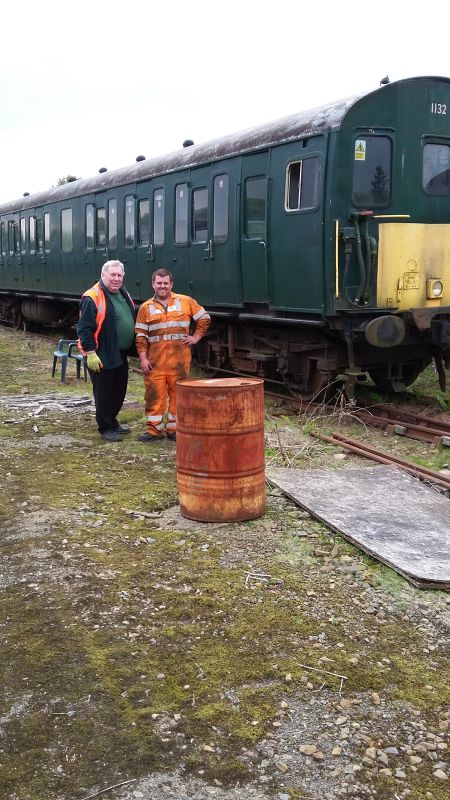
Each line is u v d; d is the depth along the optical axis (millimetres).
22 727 3053
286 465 6664
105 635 3729
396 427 8023
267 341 10258
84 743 2955
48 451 7195
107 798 2674
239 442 5094
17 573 4445
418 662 3541
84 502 5699
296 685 3340
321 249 8422
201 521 5199
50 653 3562
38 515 5391
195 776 2793
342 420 8680
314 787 2746
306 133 8578
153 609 4000
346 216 8297
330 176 8227
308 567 4531
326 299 8469
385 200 8508
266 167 9477
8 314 23297
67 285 16953
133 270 13617
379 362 9109
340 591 4223
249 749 2934
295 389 9984
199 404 5070
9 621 3883
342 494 5672
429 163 8773
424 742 2986
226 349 11672
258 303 9930
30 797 2680
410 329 8664
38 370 12992
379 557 4520
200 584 4266
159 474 6461
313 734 3025
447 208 8945
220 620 3883
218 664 3486
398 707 3201
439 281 8852
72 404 9461
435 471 6465
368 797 2703
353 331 8359
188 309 7477
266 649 3611
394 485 5902
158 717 3105
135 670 3436
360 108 8227
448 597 4160
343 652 3604
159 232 12547
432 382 10992
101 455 7078
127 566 4523
